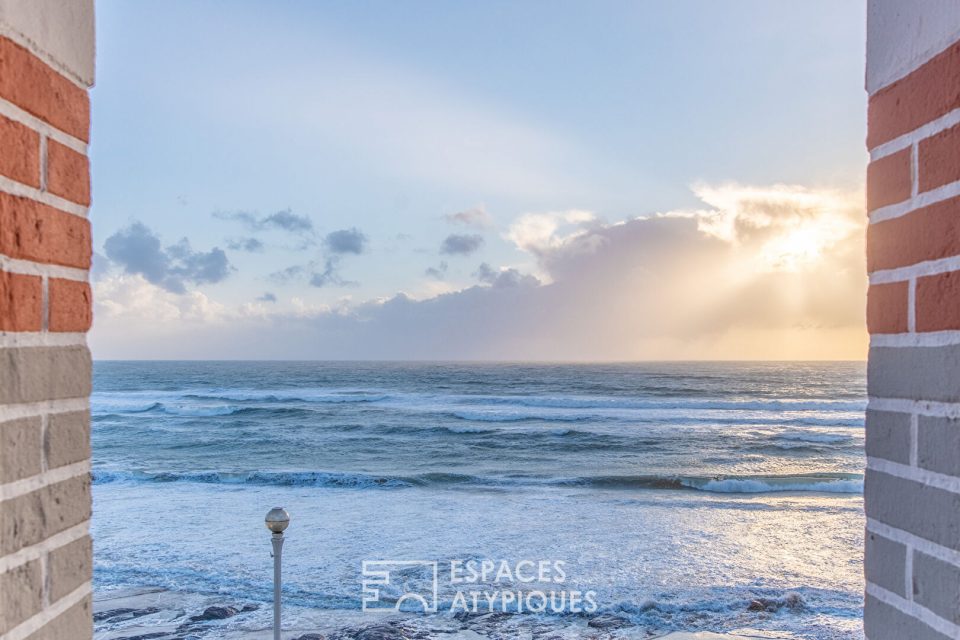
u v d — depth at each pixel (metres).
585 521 14.88
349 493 18.58
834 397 55.16
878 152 1.13
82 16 1.12
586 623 8.76
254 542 12.81
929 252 0.98
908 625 1.02
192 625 8.70
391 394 54.97
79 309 1.09
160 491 18.67
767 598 9.47
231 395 54.59
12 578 0.89
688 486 20.19
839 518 15.26
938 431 0.96
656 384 70.69
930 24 0.99
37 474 0.96
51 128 1.02
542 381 76.94
